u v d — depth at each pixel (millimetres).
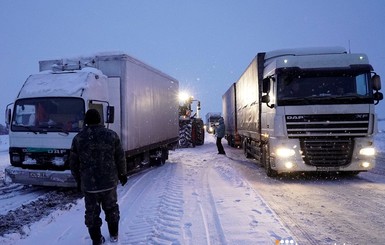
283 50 10008
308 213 5441
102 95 8141
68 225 5066
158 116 11727
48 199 6812
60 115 7301
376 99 8148
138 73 9617
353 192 7031
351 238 4258
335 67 8234
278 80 8227
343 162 7984
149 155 11648
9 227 4969
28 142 7375
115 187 4141
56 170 7176
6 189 8102
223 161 13133
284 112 8086
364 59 8320
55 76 7848
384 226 4738
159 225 4844
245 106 14352
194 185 8016
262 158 10344
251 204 5926
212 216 5258
